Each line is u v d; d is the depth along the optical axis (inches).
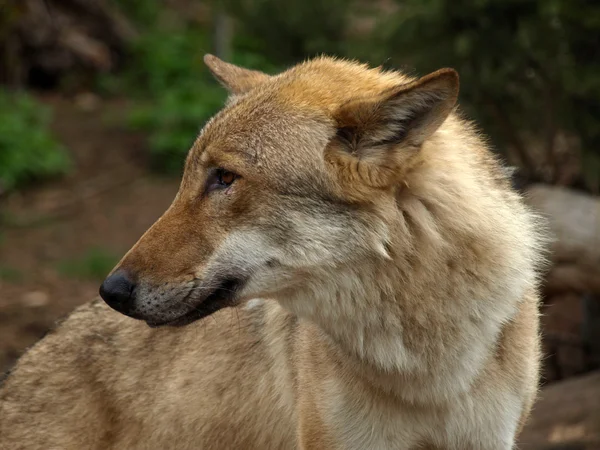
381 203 226.5
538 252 260.5
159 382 284.2
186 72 912.9
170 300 232.2
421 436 244.7
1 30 634.2
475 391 240.5
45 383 294.5
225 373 275.3
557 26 471.5
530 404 258.2
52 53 922.1
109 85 925.2
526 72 492.7
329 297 232.5
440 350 232.7
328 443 243.4
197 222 234.5
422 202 231.9
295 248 229.6
